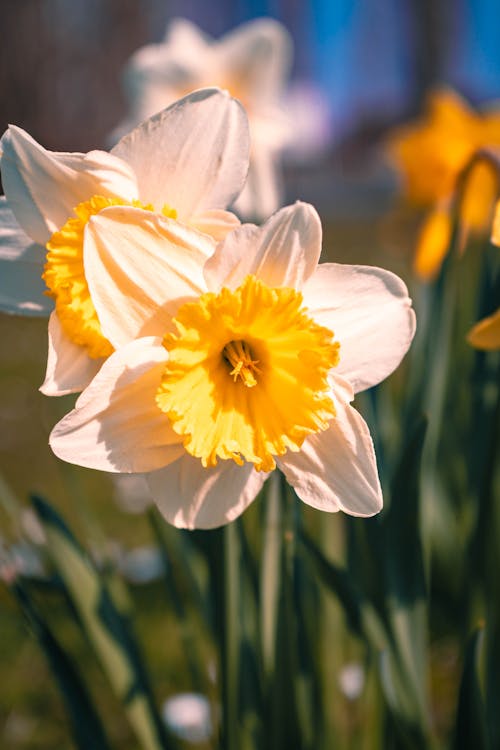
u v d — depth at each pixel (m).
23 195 0.40
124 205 0.39
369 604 0.46
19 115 2.30
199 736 0.58
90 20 2.36
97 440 0.38
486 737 0.44
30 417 1.21
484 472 0.48
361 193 3.84
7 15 2.26
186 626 0.50
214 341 0.40
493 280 0.51
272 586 0.45
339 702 0.53
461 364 0.65
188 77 0.72
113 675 0.45
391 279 0.40
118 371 0.38
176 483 0.40
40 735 0.61
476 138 0.65
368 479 0.39
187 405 0.39
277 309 0.39
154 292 0.39
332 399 0.39
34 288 0.41
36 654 0.70
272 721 0.44
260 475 0.40
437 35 4.20
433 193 0.67
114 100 2.37
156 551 0.82
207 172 0.40
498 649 0.49
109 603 0.46
